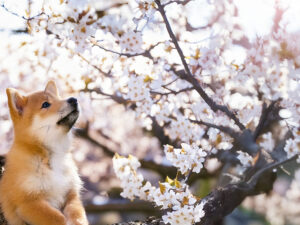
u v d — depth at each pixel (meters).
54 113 1.53
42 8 1.57
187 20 1.90
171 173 2.09
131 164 1.47
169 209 1.44
